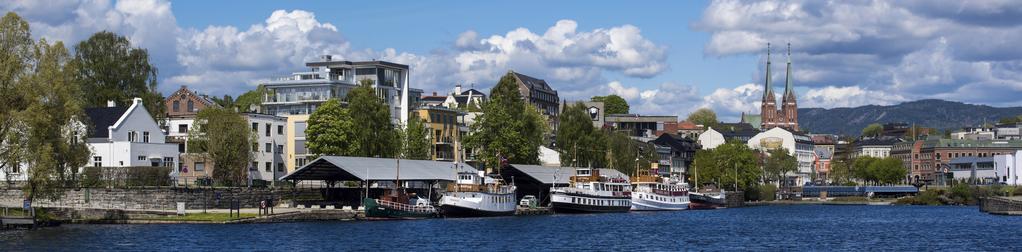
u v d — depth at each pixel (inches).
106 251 3843.5
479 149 7628.0
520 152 7475.4
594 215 6884.8
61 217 5044.3
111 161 6127.0
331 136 6727.4
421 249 4133.9
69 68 4542.3
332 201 6176.2
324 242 4281.5
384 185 6722.4
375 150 6850.4
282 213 5265.8
